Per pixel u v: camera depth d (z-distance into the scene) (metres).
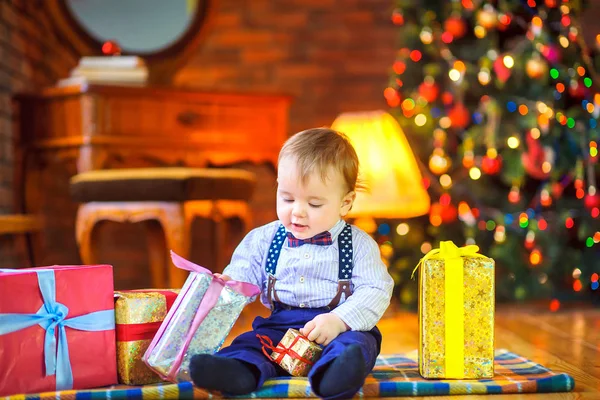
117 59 2.64
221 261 2.70
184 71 3.36
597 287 2.73
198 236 3.31
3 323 1.16
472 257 1.37
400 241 2.75
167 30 3.22
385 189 2.35
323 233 1.37
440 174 2.86
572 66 2.62
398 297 2.79
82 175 2.22
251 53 3.39
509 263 2.73
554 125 2.65
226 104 2.61
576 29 2.54
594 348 1.80
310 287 1.36
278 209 1.34
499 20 2.63
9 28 2.61
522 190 2.89
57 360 1.21
